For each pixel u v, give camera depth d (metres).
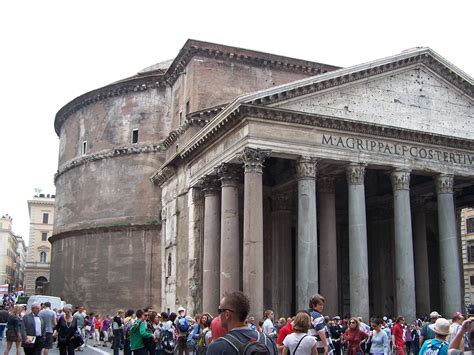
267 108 25.88
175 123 40.81
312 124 26.94
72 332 16.73
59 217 49.62
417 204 36.22
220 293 27.41
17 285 143.38
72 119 49.88
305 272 25.50
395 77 29.84
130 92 44.56
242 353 4.96
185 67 38.50
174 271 36.12
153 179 41.22
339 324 22.55
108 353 25.16
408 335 25.36
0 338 25.12
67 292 45.34
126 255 41.66
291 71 38.50
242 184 30.94
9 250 124.12
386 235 38.56
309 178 26.41
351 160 27.50
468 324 7.56
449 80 31.38
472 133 31.42
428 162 29.58
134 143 43.59
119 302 41.03
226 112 26.89
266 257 34.56
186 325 18.28
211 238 30.14
